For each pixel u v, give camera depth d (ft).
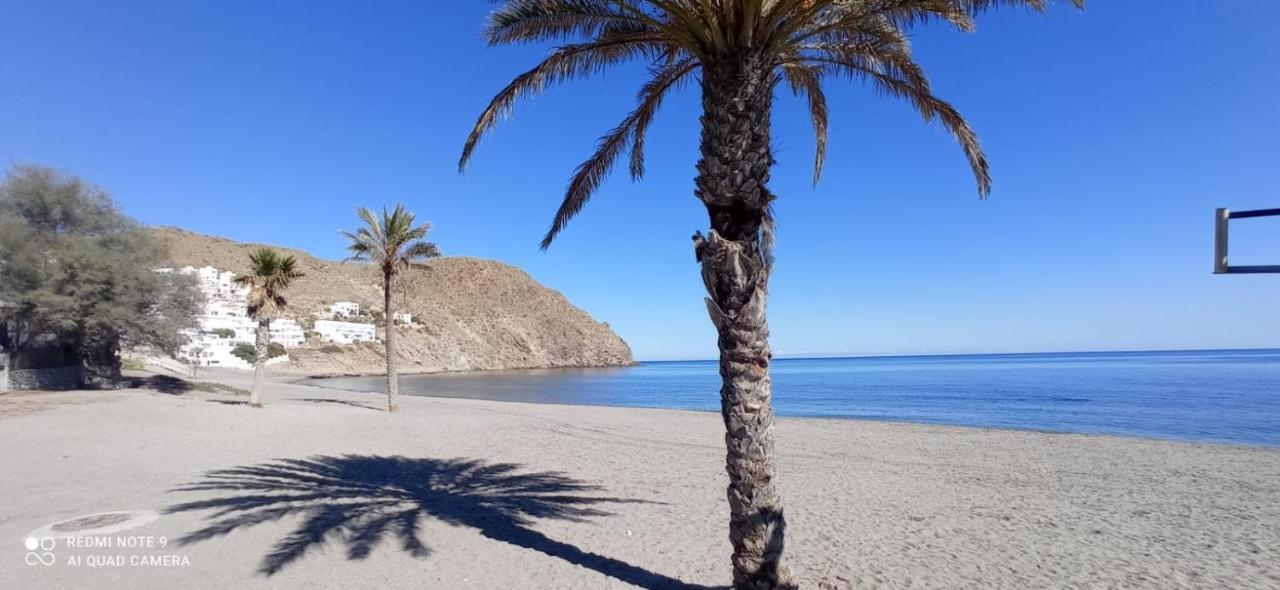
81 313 86.43
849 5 20.11
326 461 44.78
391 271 85.05
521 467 44.83
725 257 17.21
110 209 99.14
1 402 72.90
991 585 22.02
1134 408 117.29
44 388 92.32
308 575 21.09
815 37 22.94
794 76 26.91
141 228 101.86
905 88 24.17
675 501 34.47
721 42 17.72
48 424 55.77
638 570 22.40
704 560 23.67
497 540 25.75
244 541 24.54
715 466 46.96
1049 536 28.81
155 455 44.47
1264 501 37.35
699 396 187.01
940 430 75.77
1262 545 27.71
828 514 32.53
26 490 32.96
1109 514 33.55
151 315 96.27
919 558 24.94
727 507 33.01
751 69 17.60
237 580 20.45
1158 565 24.66
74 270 86.12
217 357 252.01
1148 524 31.40
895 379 263.29
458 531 26.96
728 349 17.89
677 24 18.98
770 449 17.93
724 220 17.71
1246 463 51.88
